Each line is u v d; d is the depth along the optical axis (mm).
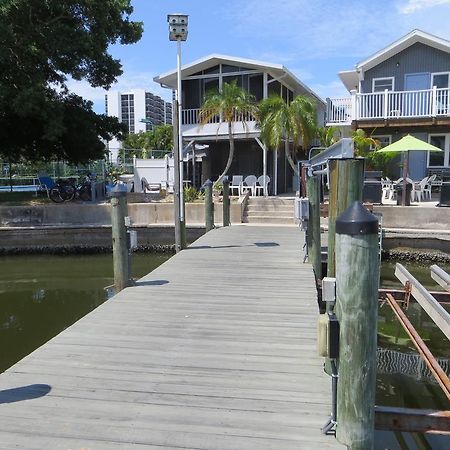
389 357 5344
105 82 17281
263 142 16031
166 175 18375
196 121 18391
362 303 2301
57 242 12492
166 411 2770
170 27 7746
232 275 6227
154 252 12211
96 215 12766
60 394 2969
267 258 7391
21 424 2623
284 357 3539
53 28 14672
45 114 14477
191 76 18297
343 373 2377
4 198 16281
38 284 9492
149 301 5027
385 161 15086
